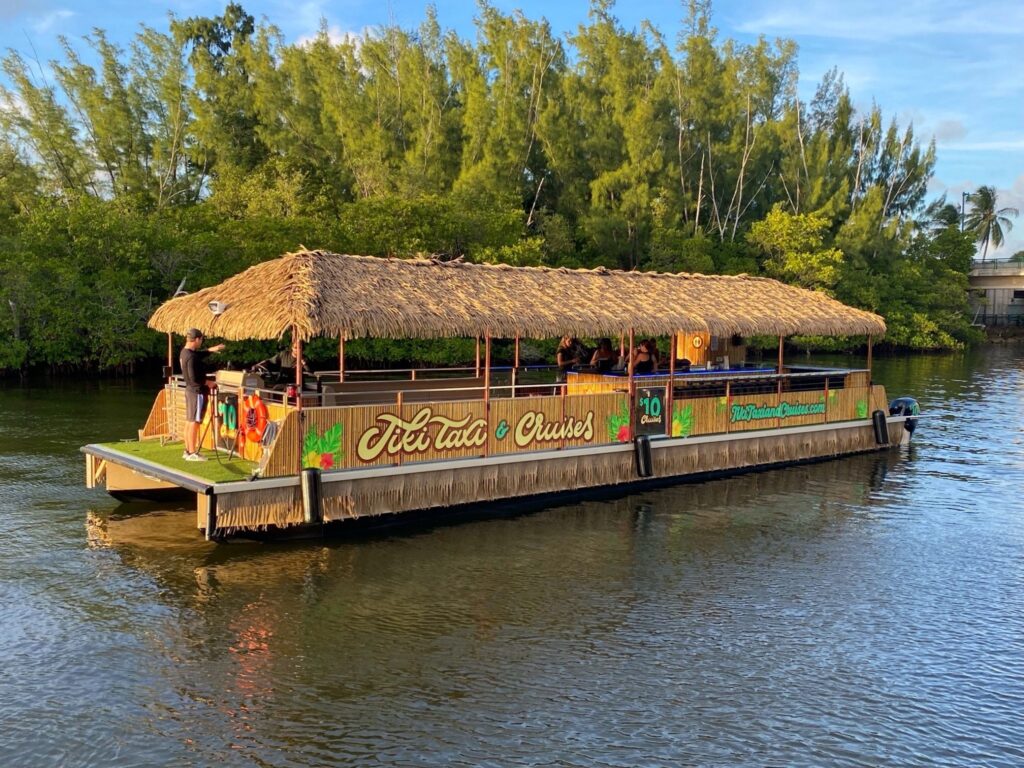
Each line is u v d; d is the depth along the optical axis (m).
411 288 13.48
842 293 54.72
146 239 34.56
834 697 7.98
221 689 7.84
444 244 39.12
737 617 9.84
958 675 8.48
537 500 14.66
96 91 46.28
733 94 57.72
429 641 8.97
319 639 8.95
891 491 16.17
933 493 16.08
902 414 21.12
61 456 17.55
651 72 55.53
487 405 13.63
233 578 10.66
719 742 7.16
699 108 55.25
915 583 11.10
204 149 50.16
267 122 52.59
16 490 14.74
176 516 13.32
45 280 32.56
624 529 13.35
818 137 62.44
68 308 32.38
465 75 52.25
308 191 43.38
